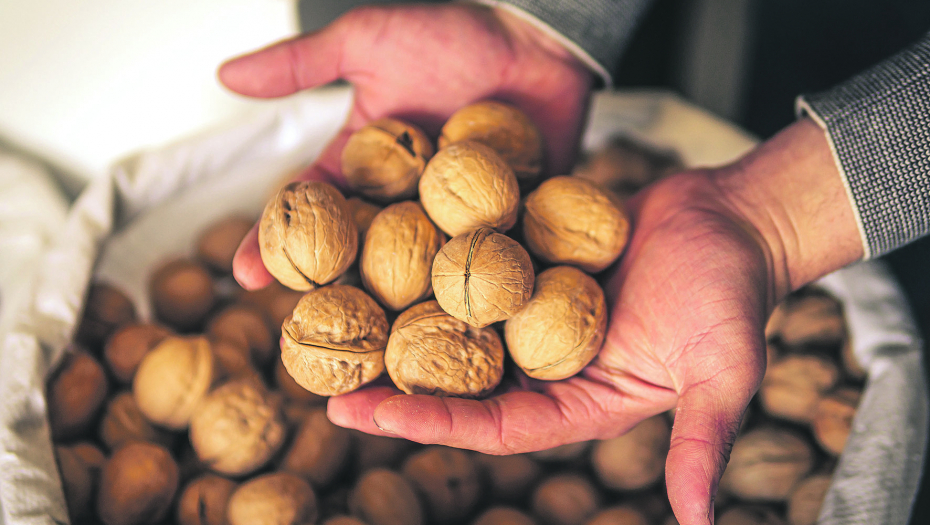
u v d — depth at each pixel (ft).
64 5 1.86
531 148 1.43
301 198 1.26
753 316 1.21
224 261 1.79
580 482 1.54
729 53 2.21
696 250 1.26
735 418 1.17
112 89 1.99
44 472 1.33
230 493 1.41
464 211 1.28
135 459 1.39
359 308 1.25
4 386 1.40
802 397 1.59
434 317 1.26
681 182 1.38
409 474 1.49
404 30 1.47
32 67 1.91
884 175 1.27
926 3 1.98
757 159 1.36
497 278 1.20
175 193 1.77
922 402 1.46
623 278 1.34
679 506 1.13
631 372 1.28
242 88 1.45
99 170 2.11
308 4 1.98
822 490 1.49
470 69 1.52
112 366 1.54
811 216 1.31
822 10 2.12
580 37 1.54
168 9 1.92
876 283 1.61
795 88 2.21
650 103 2.04
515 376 1.32
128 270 1.79
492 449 1.21
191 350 1.46
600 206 1.33
